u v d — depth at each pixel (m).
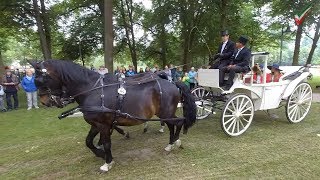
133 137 6.78
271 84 7.00
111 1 12.22
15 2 17.00
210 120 8.05
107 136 4.86
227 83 6.56
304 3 16.06
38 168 5.17
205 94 7.64
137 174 4.79
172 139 5.71
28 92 11.12
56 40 25.45
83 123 8.34
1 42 28.00
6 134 7.49
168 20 22.50
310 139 6.27
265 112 8.88
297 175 4.64
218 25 22.48
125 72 15.23
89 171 4.96
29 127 8.15
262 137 6.47
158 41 26.20
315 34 21.17
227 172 4.79
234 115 6.39
